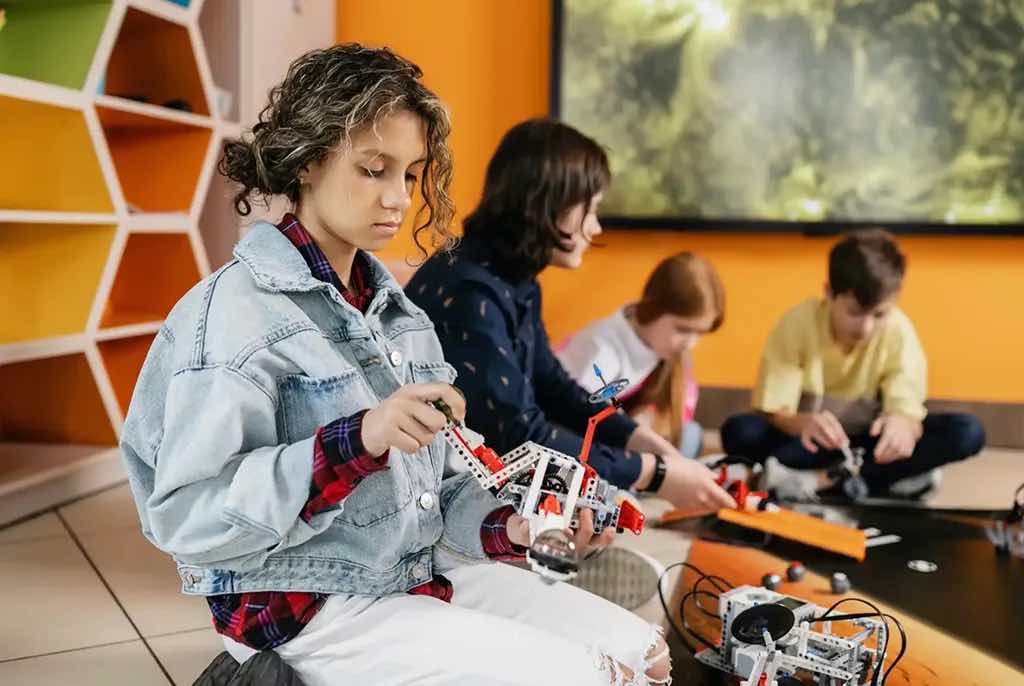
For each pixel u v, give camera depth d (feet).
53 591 5.64
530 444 3.36
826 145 10.19
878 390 8.31
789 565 6.01
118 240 7.52
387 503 3.36
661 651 3.76
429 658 3.23
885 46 10.02
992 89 9.96
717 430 10.62
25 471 7.24
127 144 8.87
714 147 10.32
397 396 3.01
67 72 7.22
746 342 10.64
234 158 3.52
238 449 3.09
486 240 5.31
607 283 10.75
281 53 9.91
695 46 10.23
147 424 3.28
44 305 7.61
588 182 5.22
